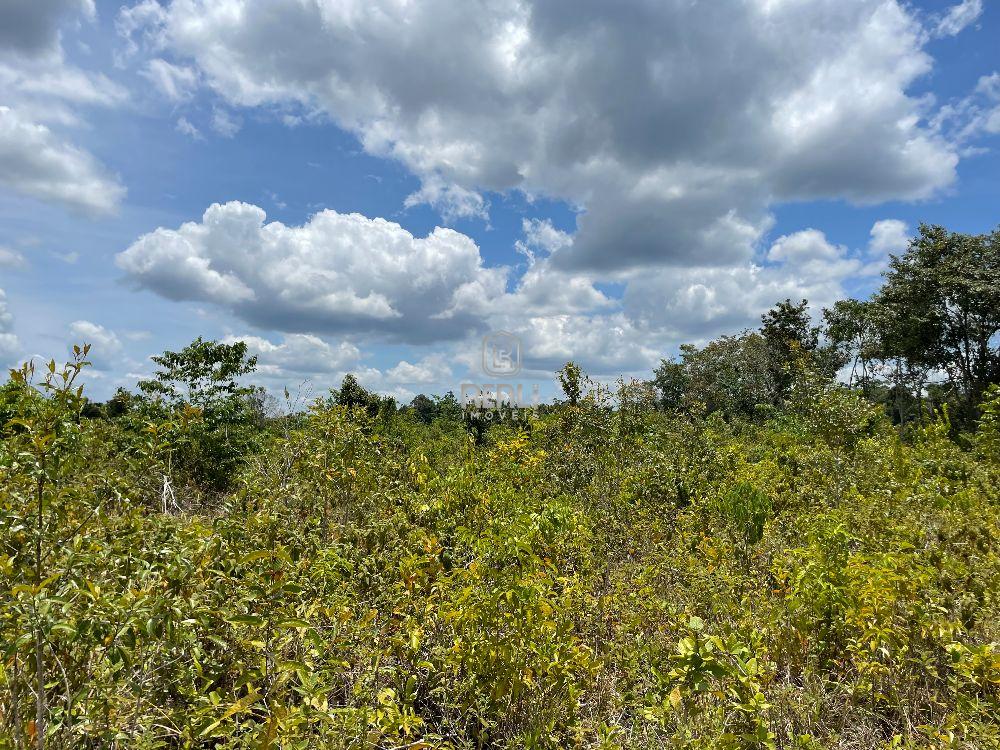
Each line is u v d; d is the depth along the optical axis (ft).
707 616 12.64
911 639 10.46
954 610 11.09
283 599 8.65
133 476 15.72
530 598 9.86
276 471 19.22
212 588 8.76
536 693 9.70
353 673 9.58
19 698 7.43
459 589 10.87
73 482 11.12
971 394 77.36
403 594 11.02
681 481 25.08
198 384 28.96
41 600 6.43
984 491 23.25
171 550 8.26
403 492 18.11
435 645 10.85
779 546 16.83
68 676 7.54
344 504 17.67
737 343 115.34
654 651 10.94
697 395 115.14
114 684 7.48
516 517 14.28
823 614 11.18
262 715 8.49
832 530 13.92
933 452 31.14
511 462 25.95
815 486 25.48
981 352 75.46
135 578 8.16
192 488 25.75
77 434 9.57
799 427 45.37
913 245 81.00
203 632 8.05
